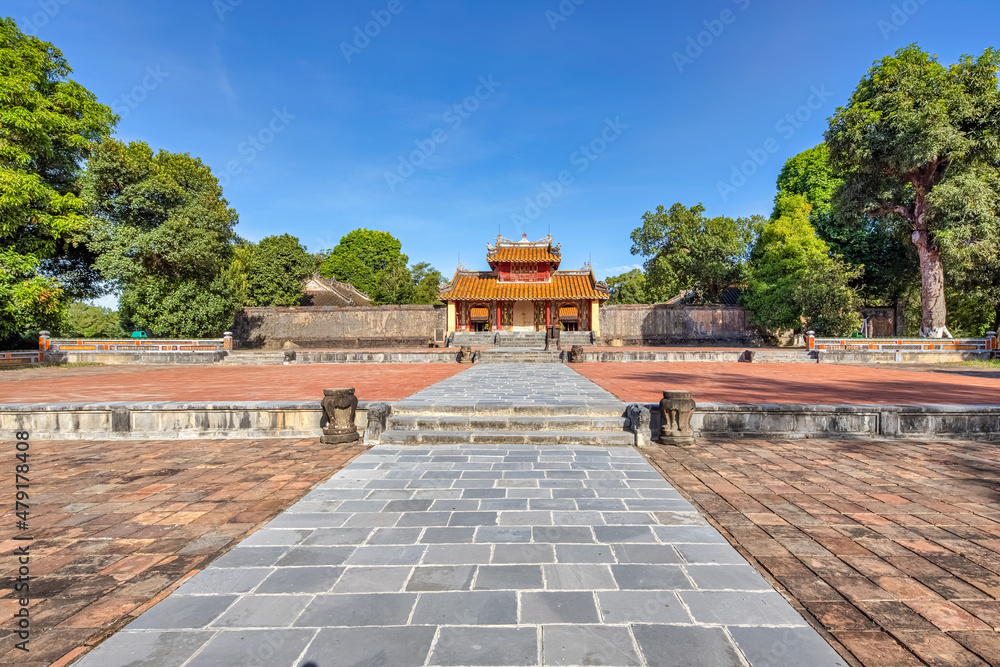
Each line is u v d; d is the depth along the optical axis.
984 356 19.53
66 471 5.23
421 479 4.86
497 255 34.16
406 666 2.04
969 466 5.28
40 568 3.01
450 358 21.02
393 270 46.22
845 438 6.67
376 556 3.12
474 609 2.49
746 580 2.80
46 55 18.09
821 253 24.61
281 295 36.34
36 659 2.12
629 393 9.47
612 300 49.59
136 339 21.38
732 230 31.31
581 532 3.51
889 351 19.83
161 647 2.20
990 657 2.11
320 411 6.96
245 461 5.63
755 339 31.48
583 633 2.27
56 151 18.81
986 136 17.12
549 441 6.44
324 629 2.32
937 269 20.34
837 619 2.41
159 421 7.04
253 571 2.93
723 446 6.30
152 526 3.70
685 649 2.15
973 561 3.05
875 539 3.39
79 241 19.56
